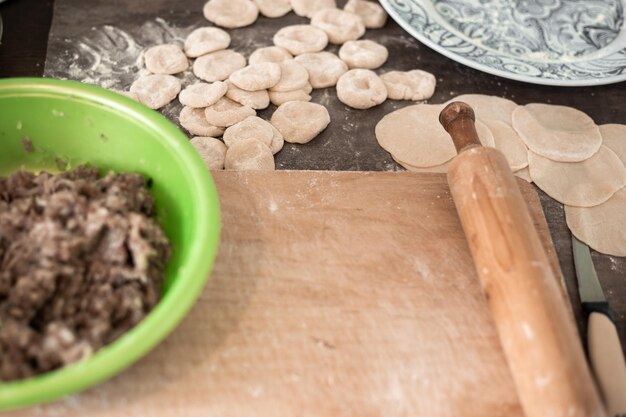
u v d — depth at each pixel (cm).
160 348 69
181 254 71
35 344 64
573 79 90
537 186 84
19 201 70
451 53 91
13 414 66
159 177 75
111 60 91
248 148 83
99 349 65
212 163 83
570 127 90
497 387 70
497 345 72
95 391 67
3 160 77
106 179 73
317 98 90
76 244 67
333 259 75
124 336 64
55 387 62
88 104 74
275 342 71
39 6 96
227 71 90
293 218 77
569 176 85
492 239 71
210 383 68
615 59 93
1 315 65
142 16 96
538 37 95
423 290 74
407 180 80
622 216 83
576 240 80
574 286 77
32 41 93
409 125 88
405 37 97
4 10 95
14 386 61
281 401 68
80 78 89
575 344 67
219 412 67
